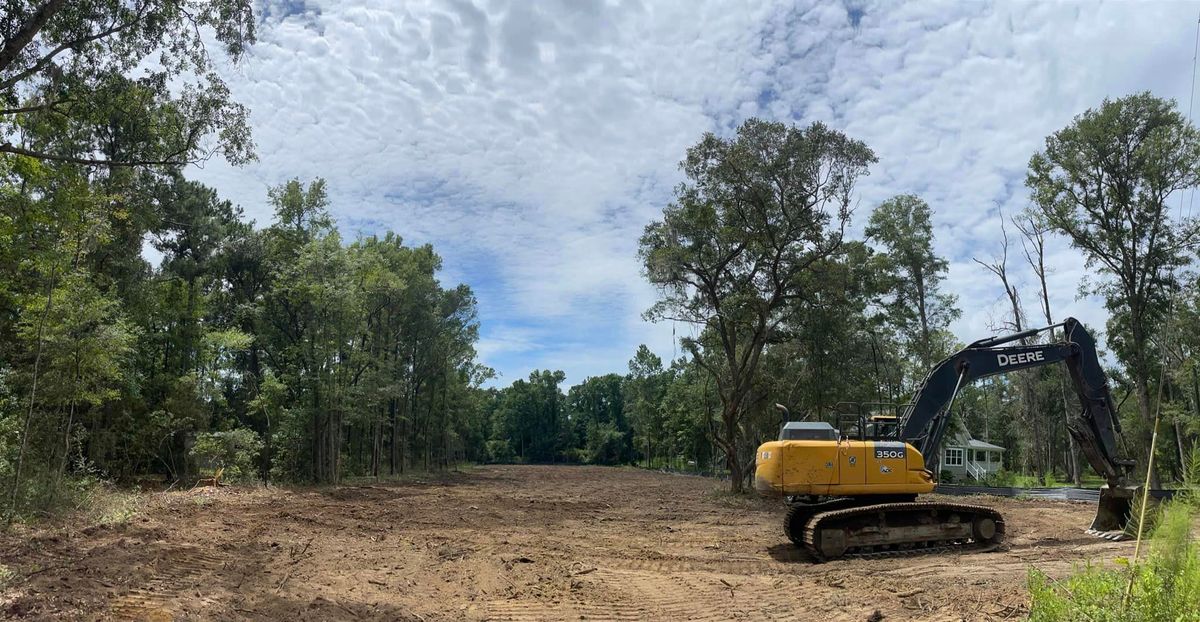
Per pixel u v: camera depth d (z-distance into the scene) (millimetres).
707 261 28859
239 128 15828
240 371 38625
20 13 12508
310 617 7723
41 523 12312
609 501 27906
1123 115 30078
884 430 15414
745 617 8570
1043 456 54000
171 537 12492
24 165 14961
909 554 13578
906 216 41625
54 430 17625
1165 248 30484
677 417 70625
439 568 11438
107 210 18344
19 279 16609
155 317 27766
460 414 71062
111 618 6980
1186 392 39125
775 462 14117
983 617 7840
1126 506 14797
